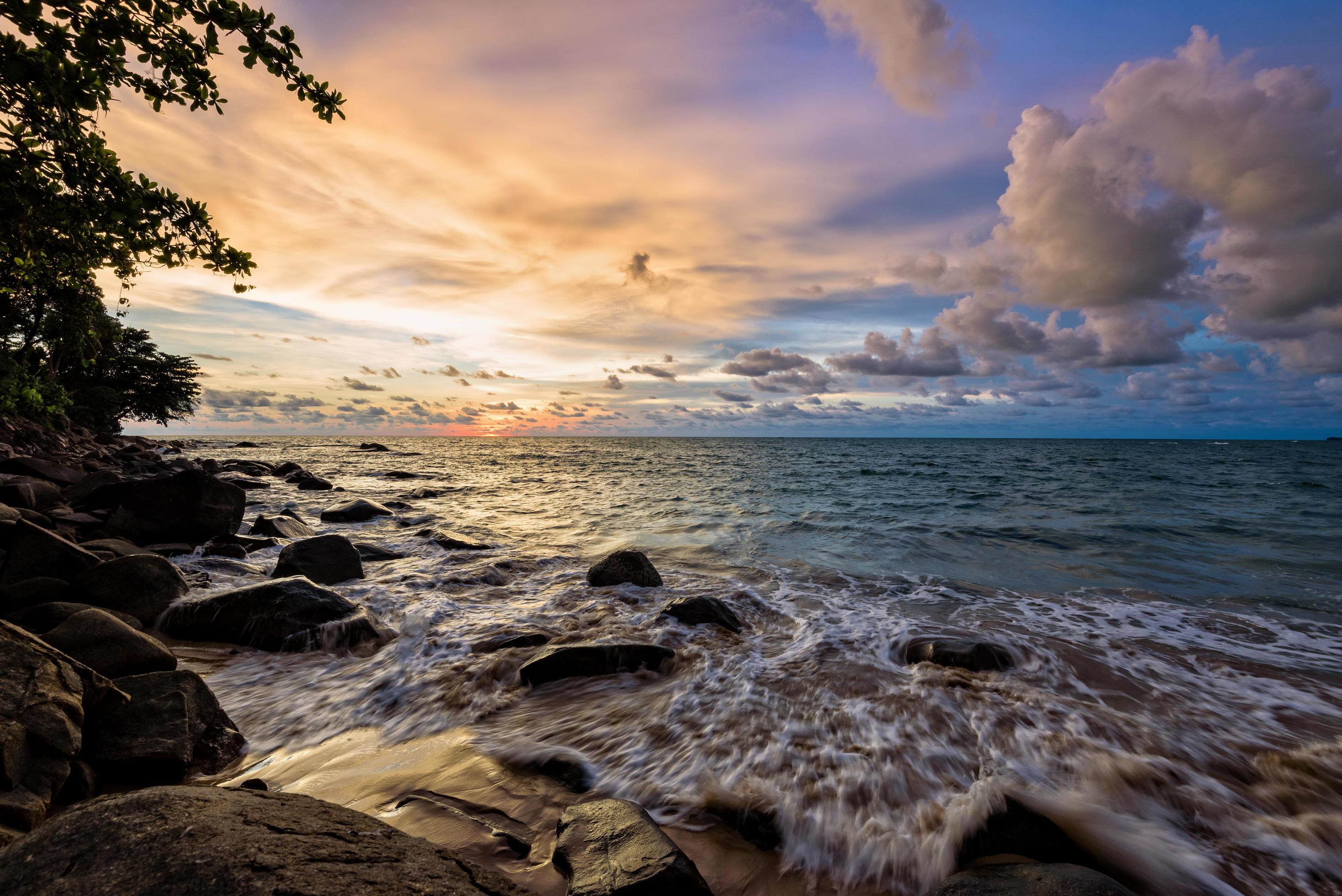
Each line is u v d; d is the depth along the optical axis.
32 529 6.19
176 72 4.62
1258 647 5.98
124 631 4.41
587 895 2.39
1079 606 7.57
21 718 2.91
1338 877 2.86
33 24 4.09
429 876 1.98
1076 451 89.50
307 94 4.84
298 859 1.90
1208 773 3.64
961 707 4.50
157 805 2.08
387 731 4.27
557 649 5.30
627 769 3.69
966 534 13.21
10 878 1.78
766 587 8.61
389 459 50.56
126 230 5.42
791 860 2.94
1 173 4.91
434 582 8.49
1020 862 2.77
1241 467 41.44
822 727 4.19
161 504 10.62
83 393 42.34
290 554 8.35
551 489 24.62
